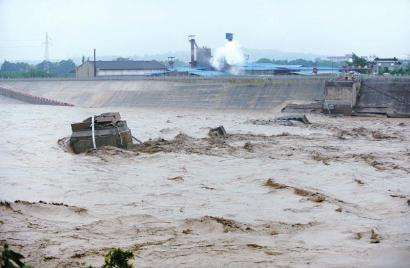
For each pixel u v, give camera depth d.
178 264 58.88
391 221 75.06
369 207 83.38
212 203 86.12
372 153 131.62
